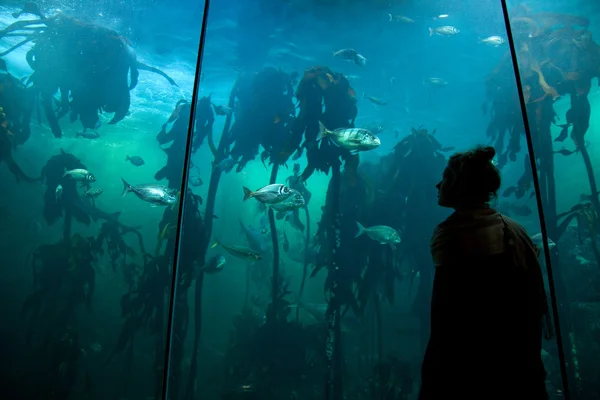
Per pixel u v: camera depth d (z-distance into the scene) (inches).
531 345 54.6
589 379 263.1
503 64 315.9
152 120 700.7
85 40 315.6
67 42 314.8
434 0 347.9
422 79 521.7
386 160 364.2
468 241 57.6
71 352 292.8
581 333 330.3
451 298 57.0
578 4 337.7
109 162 912.3
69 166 340.2
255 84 304.2
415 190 317.7
